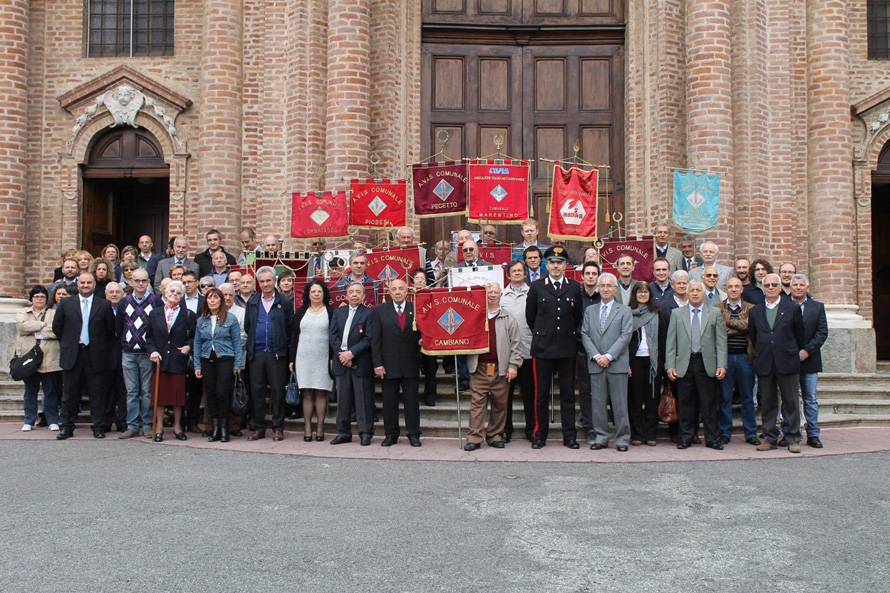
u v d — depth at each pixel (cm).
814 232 1581
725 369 1004
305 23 1571
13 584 508
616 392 996
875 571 532
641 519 655
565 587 502
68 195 1702
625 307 1007
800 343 1002
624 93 1650
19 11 1658
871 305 1648
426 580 514
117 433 1141
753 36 1516
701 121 1439
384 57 1579
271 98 1602
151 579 516
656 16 1558
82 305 1095
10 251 1619
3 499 723
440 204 1307
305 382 1048
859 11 1695
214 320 1055
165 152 1697
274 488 769
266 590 497
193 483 791
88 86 1694
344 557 558
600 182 1648
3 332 1477
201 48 1705
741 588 502
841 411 1250
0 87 1631
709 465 896
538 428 1009
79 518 658
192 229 1688
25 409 1162
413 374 1023
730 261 1423
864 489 765
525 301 1052
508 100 1667
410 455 956
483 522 645
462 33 1661
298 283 1250
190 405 1127
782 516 664
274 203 1588
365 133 1491
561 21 1661
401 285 1028
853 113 1659
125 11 1745
